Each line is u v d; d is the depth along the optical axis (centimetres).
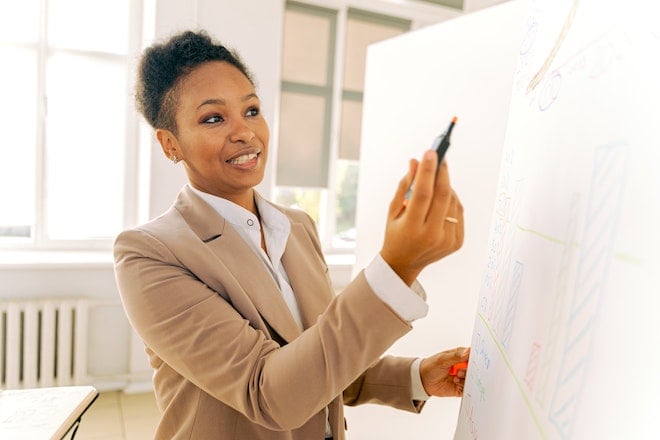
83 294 278
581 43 48
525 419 47
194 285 73
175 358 70
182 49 79
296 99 330
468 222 142
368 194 187
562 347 42
